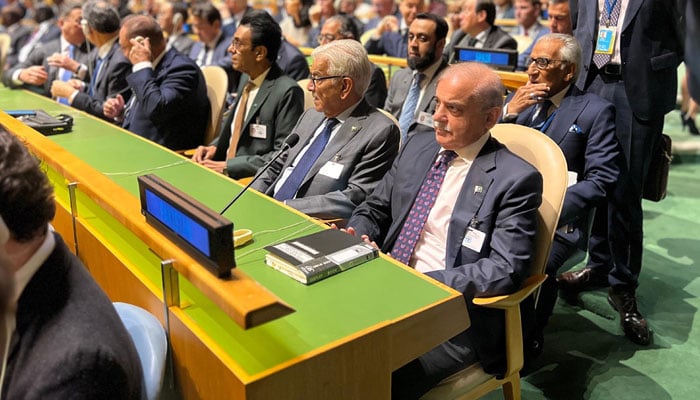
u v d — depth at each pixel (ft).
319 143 7.75
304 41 22.74
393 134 7.39
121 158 7.54
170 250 3.75
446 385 5.25
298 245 4.79
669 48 7.72
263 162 8.98
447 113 5.84
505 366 5.42
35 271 2.86
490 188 5.69
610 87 8.20
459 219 5.76
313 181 7.52
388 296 4.24
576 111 7.91
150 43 10.39
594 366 7.36
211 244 3.38
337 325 3.87
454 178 6.09
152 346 3.75
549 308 7.26
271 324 3.88
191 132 10.87
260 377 3.39
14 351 2.77
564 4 10.74
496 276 5.23
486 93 5.73
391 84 11.75
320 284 4.39
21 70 12.74
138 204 4.54
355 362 3.77
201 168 7.20
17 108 10.25
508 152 5.86
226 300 3.19
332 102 7.54
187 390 4.05
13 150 2.77
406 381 5.07
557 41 7.90
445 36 10.67
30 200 2.71
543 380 7.09
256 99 9.45
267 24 9.34
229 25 18.63
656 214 12.06
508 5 23.22
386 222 6.79
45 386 2.68
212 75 11.17
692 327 8.20
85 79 12.83
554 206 5.84
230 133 10.11
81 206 5.97
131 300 4.77
